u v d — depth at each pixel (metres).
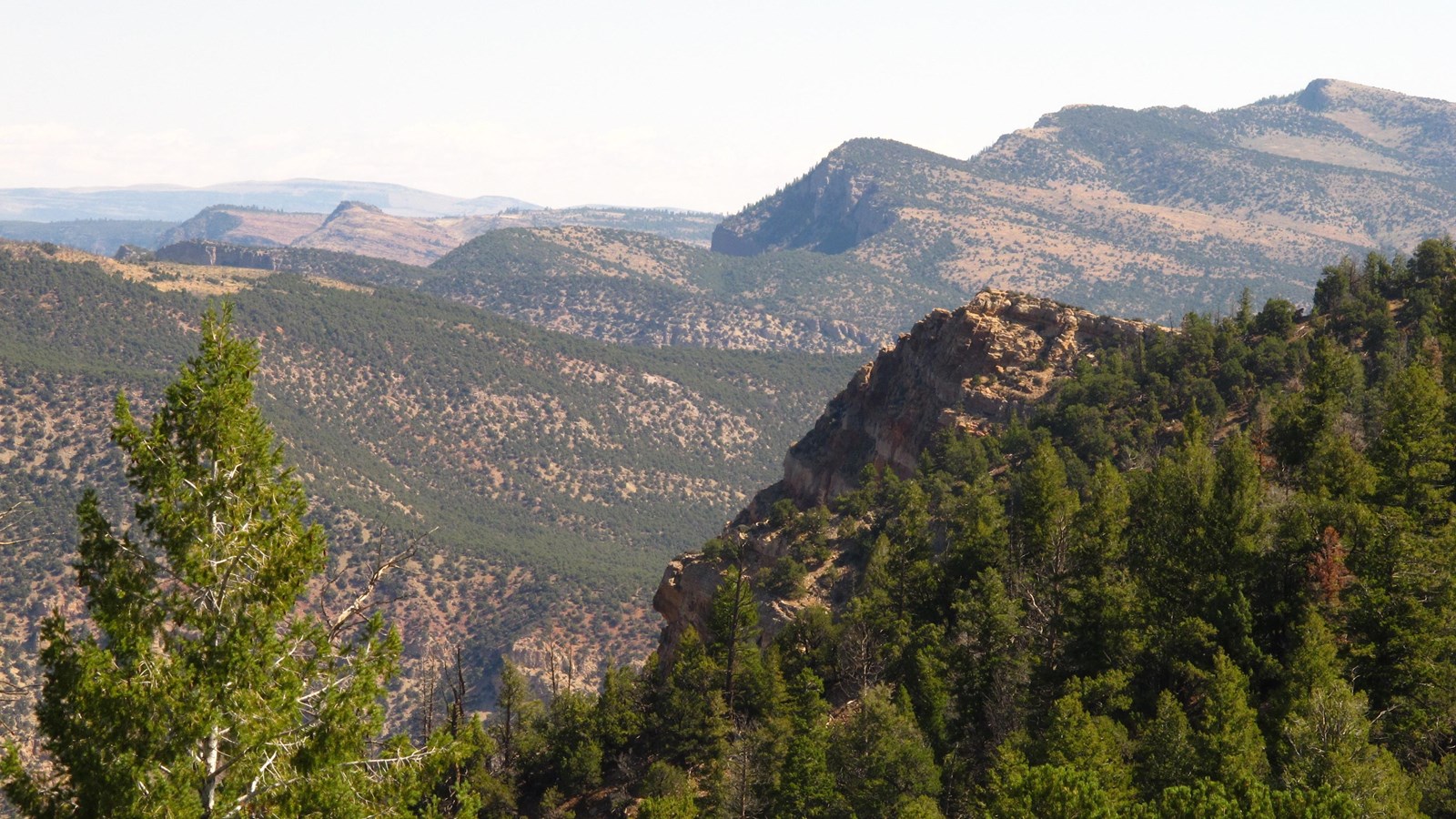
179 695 38.84
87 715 38.38
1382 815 59.72
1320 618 78.75
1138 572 98.25
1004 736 86.31
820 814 87.88
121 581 40.31
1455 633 79.06
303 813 40.62
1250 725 69.75
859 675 113.88
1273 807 56.84
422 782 43.22
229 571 40.69
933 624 109.94
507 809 115.19
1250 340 191.12
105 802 37.88
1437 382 118.06
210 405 41.38
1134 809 57.59
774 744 99.44
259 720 39.47
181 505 40.88
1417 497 97.94
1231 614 84.69
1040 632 97.12
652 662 146.88
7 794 38.50
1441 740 73.25
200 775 39.47
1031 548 115.62
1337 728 65.50
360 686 41.19
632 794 113.31
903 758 84.00
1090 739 69.38
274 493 42.53
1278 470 120.00
